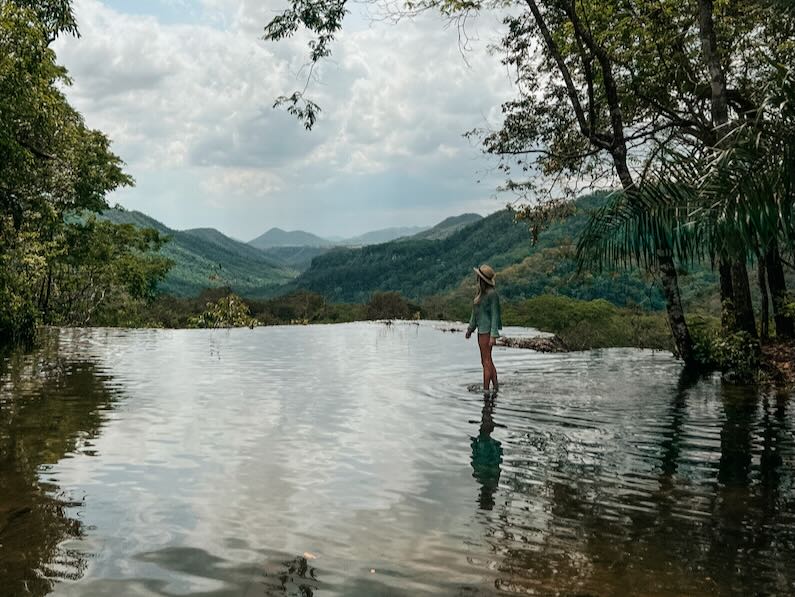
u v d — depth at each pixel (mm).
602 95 15609
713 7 13367
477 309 9977
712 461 5816
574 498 4746
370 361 13984
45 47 17547
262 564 3533
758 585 3328
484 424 7344
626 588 3275
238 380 10742
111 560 3559
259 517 4277
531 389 10055
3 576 3332
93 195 35156
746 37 14055
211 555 3645
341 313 59625
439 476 5277
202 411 7906
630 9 14016
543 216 17656
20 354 14570
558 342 19484
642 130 15508
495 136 17250
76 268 40094
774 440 6648
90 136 32188
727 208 5590
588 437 6738
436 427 7148
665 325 27562
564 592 3227
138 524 4117
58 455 5762
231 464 5555
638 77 14625
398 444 6344
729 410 8328
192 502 4559
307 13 10469
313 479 5152
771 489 4992
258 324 31516
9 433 6598
